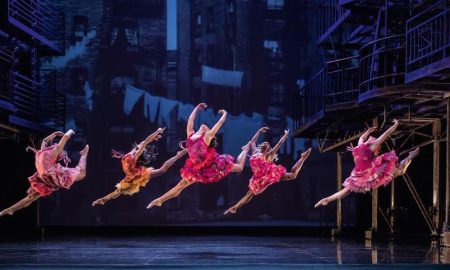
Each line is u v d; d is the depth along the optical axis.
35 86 23.44
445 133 18.73
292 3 25.42
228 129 25.20
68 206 24.50
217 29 25.44
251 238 20.33
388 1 18.80
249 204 24.67
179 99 25.42
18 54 23.38
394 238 19.73
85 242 17.97
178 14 25.55
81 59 25.27
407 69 16.09
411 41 16.02
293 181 24.81
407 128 20.05
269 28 25.39
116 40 25.38
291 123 25.25
